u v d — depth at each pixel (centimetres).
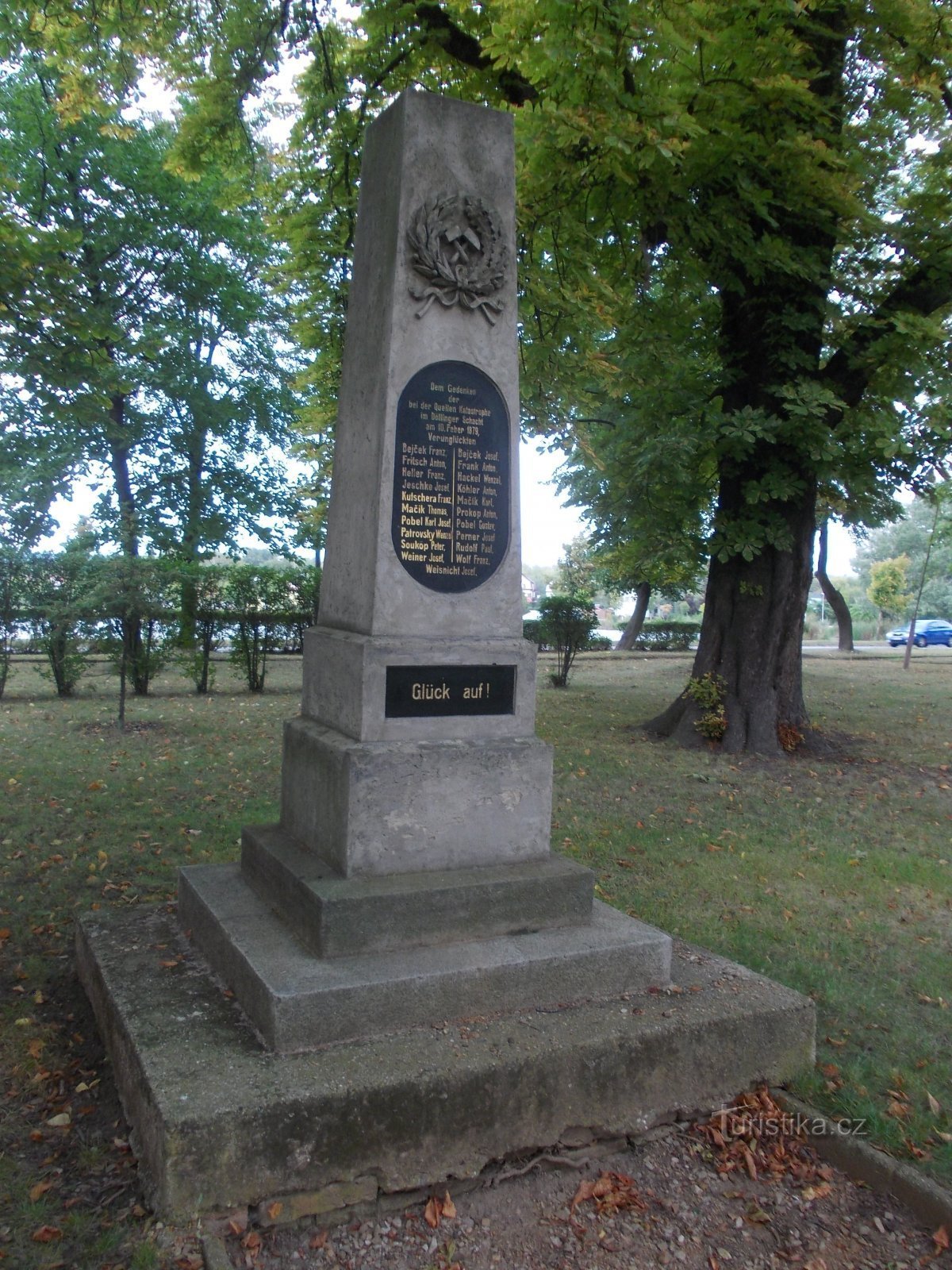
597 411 1417
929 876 715
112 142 2083
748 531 1162
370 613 444
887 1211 346
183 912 504
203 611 1652
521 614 475
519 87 1070
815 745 1228
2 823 777
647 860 736
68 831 760
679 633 3338
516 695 465
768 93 936
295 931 425
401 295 451
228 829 774
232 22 1047
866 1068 426
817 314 1135
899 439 1078
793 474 1146
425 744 438
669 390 1180
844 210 1008
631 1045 378
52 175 2078
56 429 2148
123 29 1028
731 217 1010
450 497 461
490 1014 396
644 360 1131
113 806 839
